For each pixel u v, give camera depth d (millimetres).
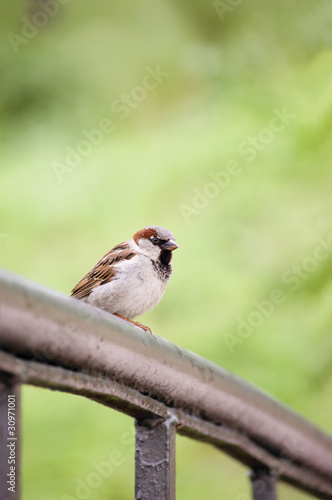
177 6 13969
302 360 9797
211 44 13195
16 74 13719
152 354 3180
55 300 2564
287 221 10523
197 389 3531
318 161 10383
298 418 4461
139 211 11148
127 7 14109
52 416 9945
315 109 10555
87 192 11492
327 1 11508
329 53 11227
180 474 10141
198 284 10398
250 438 4117
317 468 4656
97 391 2838
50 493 9422
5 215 11578
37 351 2490
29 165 12523
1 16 14086
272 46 12023
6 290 2293
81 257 11062
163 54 13688
